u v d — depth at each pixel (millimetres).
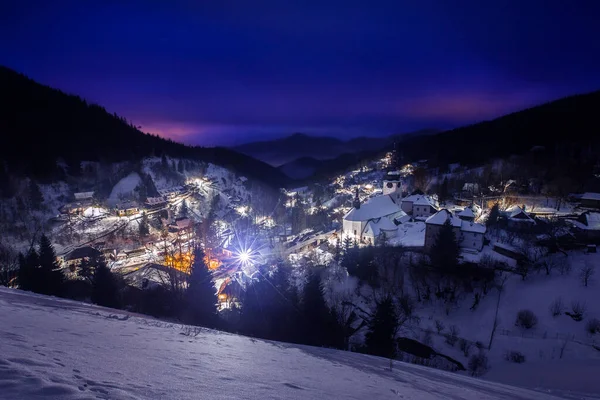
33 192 120938
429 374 16688
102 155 180500
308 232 111812
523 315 48625
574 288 52969
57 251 90438
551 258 61594
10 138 153000
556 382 32969
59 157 160500
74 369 5645
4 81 197625
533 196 108688
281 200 179875
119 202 138125
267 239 110938
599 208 94000
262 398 6094
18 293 20094
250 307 44344
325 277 68625
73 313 14977
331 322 41844
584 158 134000
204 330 16953
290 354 13734
